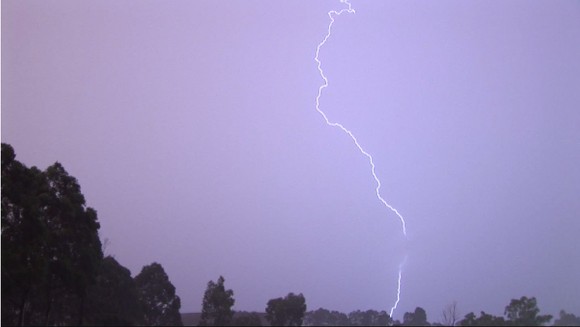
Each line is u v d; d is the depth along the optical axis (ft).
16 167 69.41
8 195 68.13
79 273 71.00
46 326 71.61
